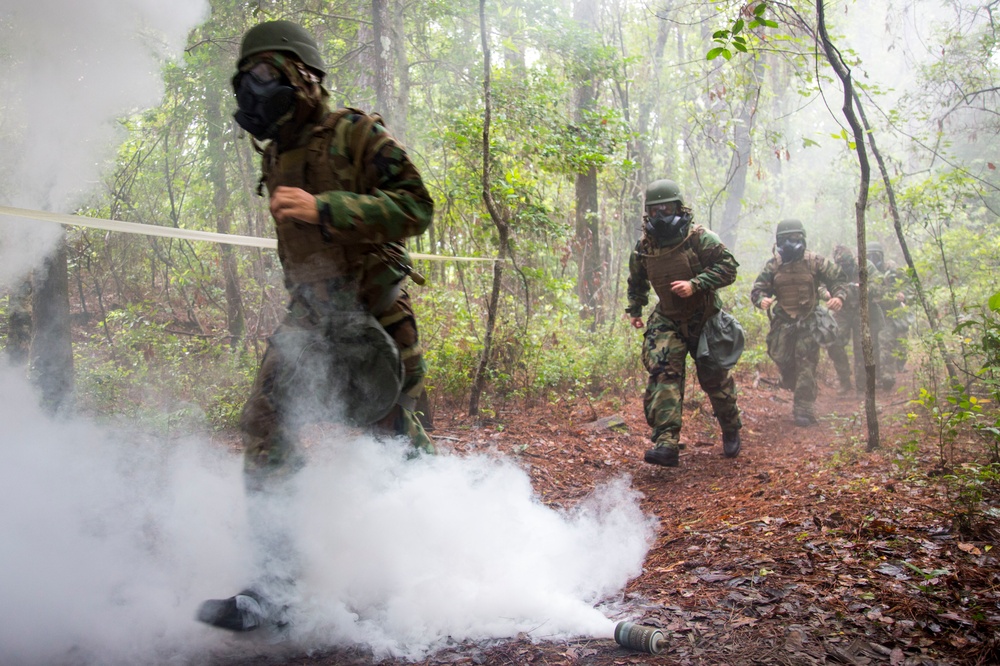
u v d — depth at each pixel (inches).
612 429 281.0
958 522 137.9
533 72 364.2
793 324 319.9
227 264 386.0
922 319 413.4
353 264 116.2
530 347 316.5
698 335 240.2
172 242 380.8
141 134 338.6
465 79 380.2
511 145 353.1
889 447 218.5
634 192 565.0
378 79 293.0
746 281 522.9
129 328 323.3
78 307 360.8
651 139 596.4
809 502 165.6
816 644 100.4
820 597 113.9
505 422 277.7
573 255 460.4
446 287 398.9
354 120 113.7
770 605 113.1
